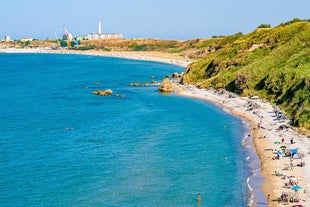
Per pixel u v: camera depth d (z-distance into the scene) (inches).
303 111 3622.0
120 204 2107.5
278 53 5565.9
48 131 3585.1
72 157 2839.6
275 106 4249.5
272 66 5349.4
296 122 3484.3
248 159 2775.6
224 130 3590.1
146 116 4207.7
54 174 2512.3
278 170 2518.5
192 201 2146.9
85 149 3029.0
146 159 2802.7
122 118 4114.2
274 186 2283.5
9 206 2074.3
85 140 3282.5
